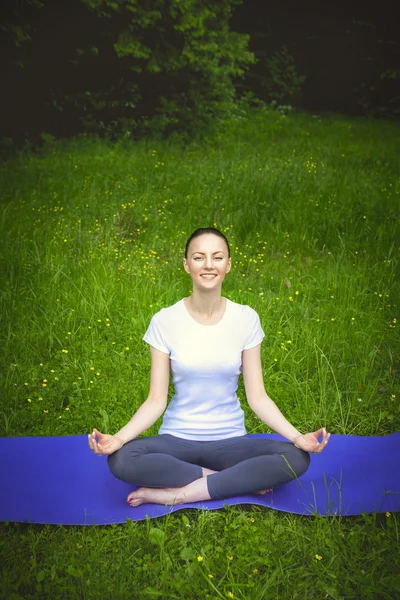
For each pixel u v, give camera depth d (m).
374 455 3.26
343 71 16.97
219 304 2.99
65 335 4.61
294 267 6.00
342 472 3.10
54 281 5.25
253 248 6.39
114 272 5.37
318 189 7.57
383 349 4.53
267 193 7.34
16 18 9.88
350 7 16.92
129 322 4.80
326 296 5.27
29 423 3.72
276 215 6.96
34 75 10.62
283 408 3.88
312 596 2.36
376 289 5.45
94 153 9.90
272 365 4.22
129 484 2.99
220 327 2.96
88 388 3.95
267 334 4.62
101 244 6.04
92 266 5.47
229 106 12.13
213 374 2.93
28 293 5.17
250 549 2.61
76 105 10.95
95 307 4.95
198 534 2.68
